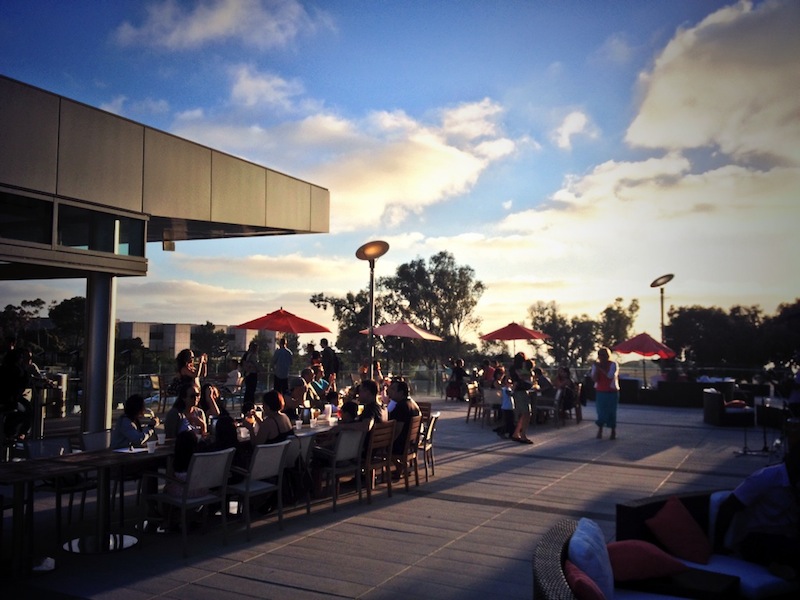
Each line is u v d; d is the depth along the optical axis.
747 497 5.00
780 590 4.57
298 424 9.45
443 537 6.89
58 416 15.00
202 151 11.81
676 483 9.80
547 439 14.62
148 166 10.89
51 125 9.45
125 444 7.41
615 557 4.46
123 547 6.44
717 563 4.91
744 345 40.62
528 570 5.88
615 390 14.62
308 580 5.57
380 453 8.92
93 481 7.16
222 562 6.02
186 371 10.44
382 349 43.44
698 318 42.78
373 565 5.97
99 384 10.91
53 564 5.95
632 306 49.12
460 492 9.08
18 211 9.07
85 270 10.96
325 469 8.30
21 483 5.60
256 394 19.28
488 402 16.89
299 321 16.38
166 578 5.59
